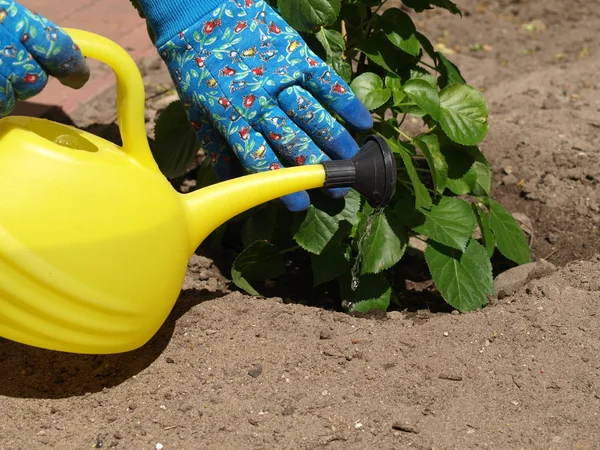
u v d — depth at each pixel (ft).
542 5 6.32
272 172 2.54
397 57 3.14
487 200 3.31
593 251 3.58
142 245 2.36
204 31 2.58
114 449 2.40
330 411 2.52
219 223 2.58
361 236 2.88
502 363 2.72
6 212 2.21
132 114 2.36
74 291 2.30
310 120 2.62
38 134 2.35
